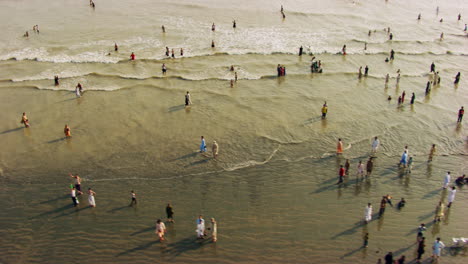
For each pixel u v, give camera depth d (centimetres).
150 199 2473
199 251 2108
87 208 2395
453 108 3750
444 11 7719
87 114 3494
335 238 2195
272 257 2075
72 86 4034
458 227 2289
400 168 2817
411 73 4581
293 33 5772
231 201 2464
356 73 4506
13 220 2302
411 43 5647
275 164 2833
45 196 2495
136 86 4038
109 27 5797
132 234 2214
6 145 3019
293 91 4012
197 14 6531
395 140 3173
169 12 6594
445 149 3075
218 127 3309
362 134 3247
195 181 2642
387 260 1952
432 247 2117
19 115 3466
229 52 4978
